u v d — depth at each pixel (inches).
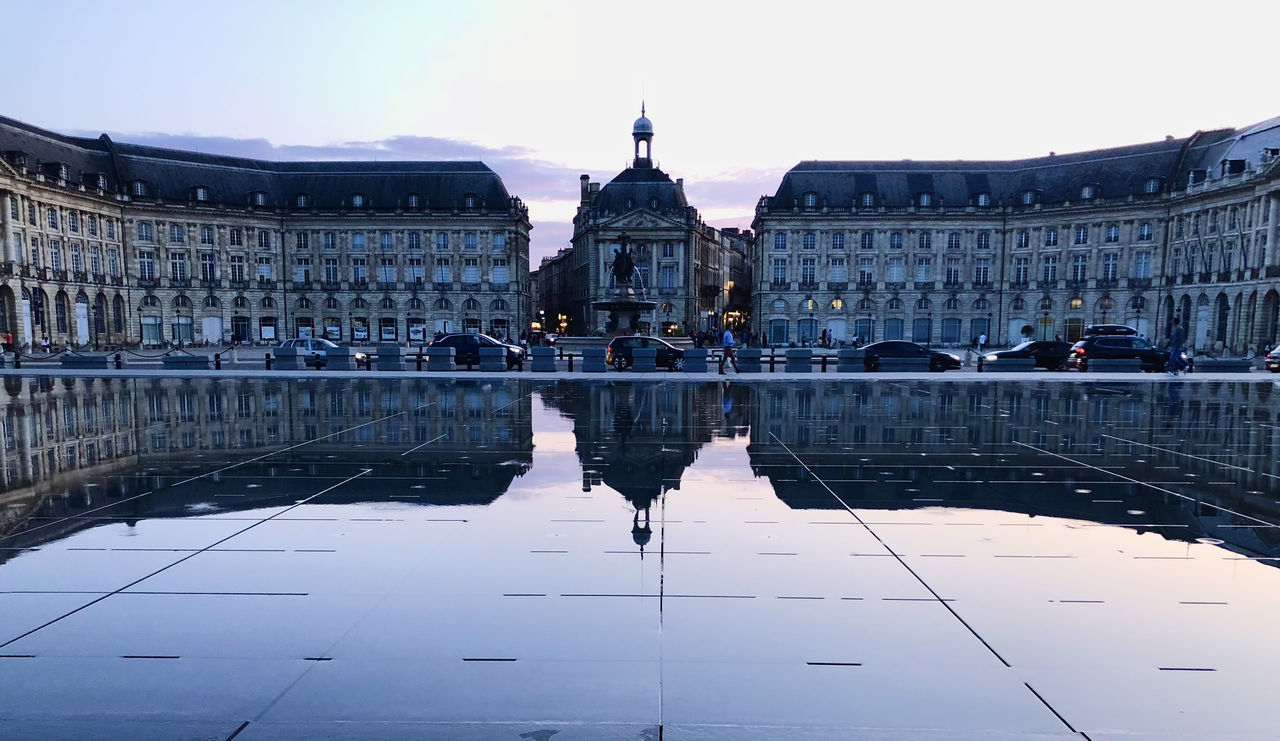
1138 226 2701.8
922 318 3026.6
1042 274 2906.0
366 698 164.9
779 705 161.8
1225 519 304.8
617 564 247.9
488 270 3203.7
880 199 3011.8
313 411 666.2
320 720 156.4
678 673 175.6
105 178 2716.5
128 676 174.7
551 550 261.9
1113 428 568.1
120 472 396.5
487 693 166.9
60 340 2481.5
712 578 235.3
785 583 231.3
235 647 188.9
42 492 350.6
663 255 3415.4
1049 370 1314.0
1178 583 232.2
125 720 156.3
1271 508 323.0
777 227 3065.9
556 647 188.7
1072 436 525.0
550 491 350.3
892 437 517.7
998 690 167.9
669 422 593.3
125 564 249.0
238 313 3053.6
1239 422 604.7
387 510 315.6
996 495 344.5
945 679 172.9
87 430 550.6
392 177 3211.1
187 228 2923.2
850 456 443.5
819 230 3048.7
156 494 345.7
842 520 301.1
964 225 2979.8
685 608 212.4
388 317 3191.4
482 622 203.2
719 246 4522.6
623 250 1704.0
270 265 3129.9
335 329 3176.7
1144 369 1330.0
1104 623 203.0
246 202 3068.4
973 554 259.1
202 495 343.0
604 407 698.8
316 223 3142.2
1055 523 297.7
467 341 1392.7
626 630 198.2
